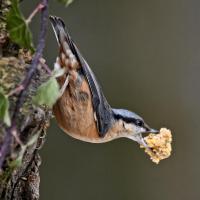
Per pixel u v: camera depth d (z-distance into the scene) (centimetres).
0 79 490
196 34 1262
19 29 449
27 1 975
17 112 428
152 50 1227
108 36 1198
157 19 1229
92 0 1178
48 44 1055
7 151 432
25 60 531
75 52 586
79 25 1171
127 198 1234
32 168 572
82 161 1202
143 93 1224
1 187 523
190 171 1279
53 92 441
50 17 580
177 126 1247
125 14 1205
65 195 1197
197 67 1274
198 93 1278
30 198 577
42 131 543
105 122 680
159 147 657
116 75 1210
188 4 1248
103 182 1221
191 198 1264
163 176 1269
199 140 1279
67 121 624
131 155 1240
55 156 1184
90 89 609
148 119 1230
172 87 1239
